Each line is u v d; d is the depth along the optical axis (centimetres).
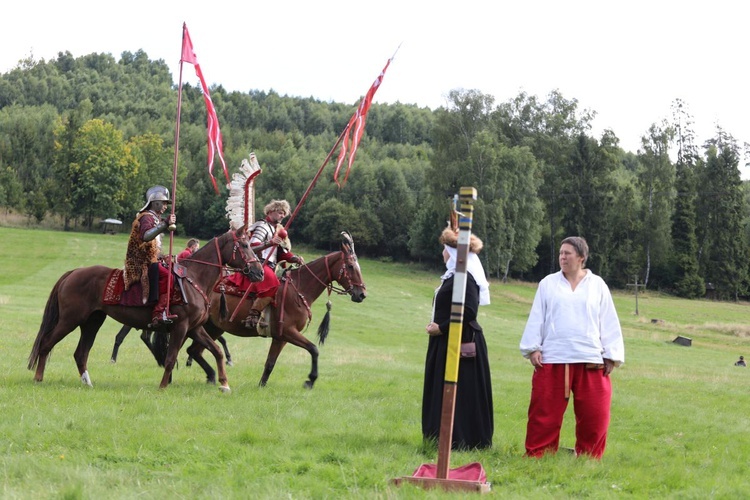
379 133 18750
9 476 645
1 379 1158
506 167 8294
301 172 11944
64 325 1148
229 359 1733
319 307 4988
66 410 916
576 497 678
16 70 19688
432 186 8475
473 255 847
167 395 1106
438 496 618
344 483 667
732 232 9606
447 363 669
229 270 1216
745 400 1694
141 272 1136
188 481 656
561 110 9562
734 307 8225
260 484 652
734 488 715
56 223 11356
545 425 811
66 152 11181
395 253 10900
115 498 586
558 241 9350
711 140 10012
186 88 19950
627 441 1008
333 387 1377
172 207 1137
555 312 811
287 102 19750
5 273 5831
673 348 4256
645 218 9262
